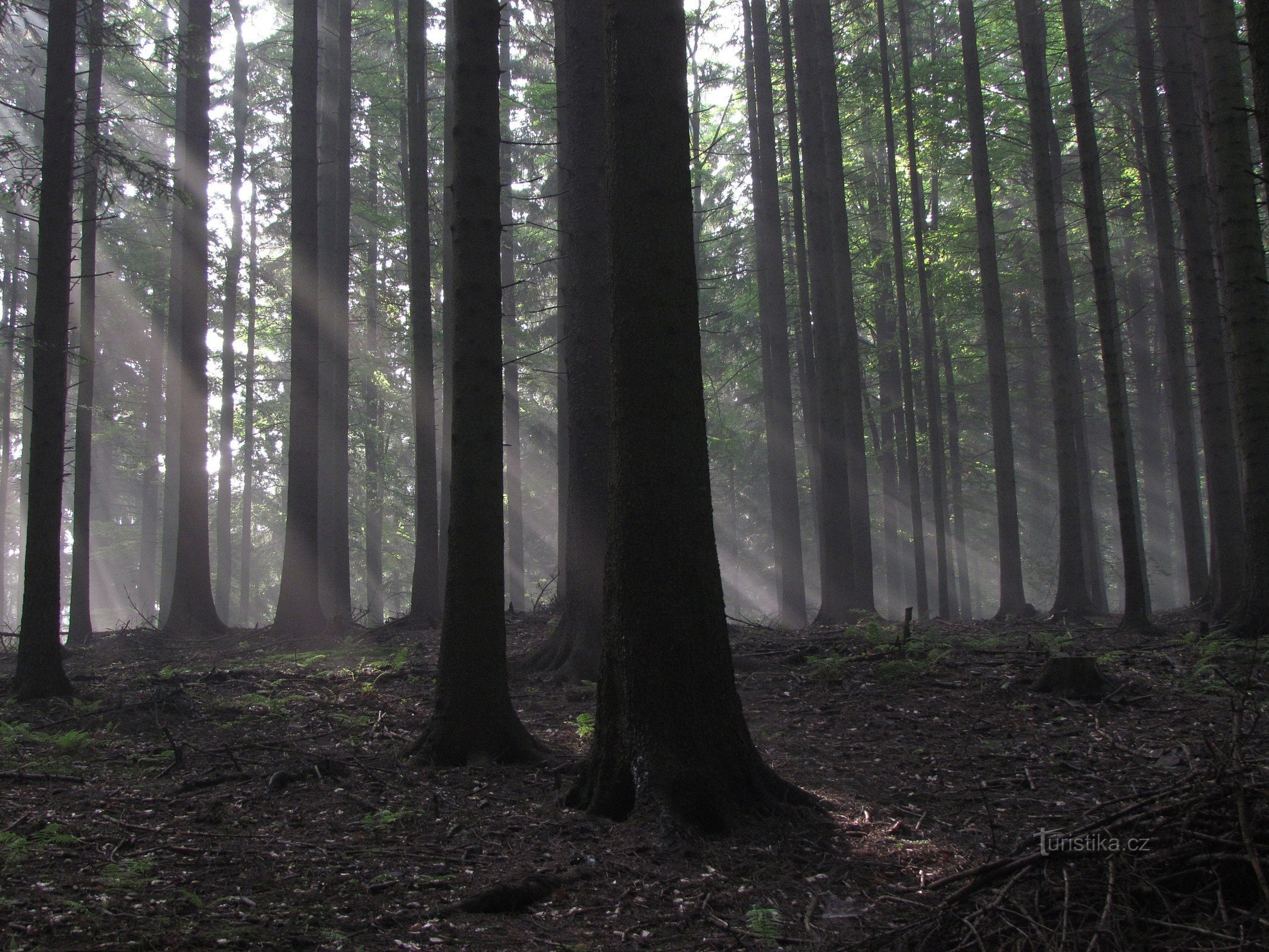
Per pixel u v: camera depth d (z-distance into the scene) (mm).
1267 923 3314
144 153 17625
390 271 27359
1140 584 13062
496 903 4672
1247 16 4930
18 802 6352
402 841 5719
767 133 22172
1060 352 16781
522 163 28578
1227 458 13633
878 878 5055
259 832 5824
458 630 7680
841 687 10102
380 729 8609
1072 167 22969
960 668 10430
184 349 18000
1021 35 18391
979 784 6840
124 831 5707
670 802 5770
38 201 11555
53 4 11070
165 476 26328
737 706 6230
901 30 21234
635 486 6227
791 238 28766
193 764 7516
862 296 28094
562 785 6832
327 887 4895
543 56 24281
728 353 31797
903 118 23281
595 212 11422
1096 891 3844
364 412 30188
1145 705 8727
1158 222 18859
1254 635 11242
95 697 10328
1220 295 15711
